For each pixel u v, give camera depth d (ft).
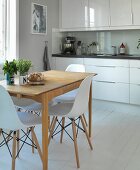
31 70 14.85
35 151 9.11
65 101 10.43
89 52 17.60
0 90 6.50
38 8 15.02
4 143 9.21
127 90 14.35
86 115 13.64
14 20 13.24
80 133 10.96
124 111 14.73
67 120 12.63
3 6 13.15
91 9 15.85
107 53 16.98
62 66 16.44
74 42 17.79
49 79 8.91
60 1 17.01
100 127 11.80
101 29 15.71
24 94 6.76
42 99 7.05
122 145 9.76
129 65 14.06
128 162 8.38
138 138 10.48
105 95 15.11
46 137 7.25
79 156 8.79
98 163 8.30
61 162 8.35
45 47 15.94
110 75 14.78
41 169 7.88
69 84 8.16
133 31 15.96
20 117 8.02
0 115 6.89
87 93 8.34
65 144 9.79
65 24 17.02
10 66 7.83
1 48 13.33
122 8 14.78
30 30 14.55
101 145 9.74
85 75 9.89
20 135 10.34
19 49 13.76
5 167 7.98
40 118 8.00
